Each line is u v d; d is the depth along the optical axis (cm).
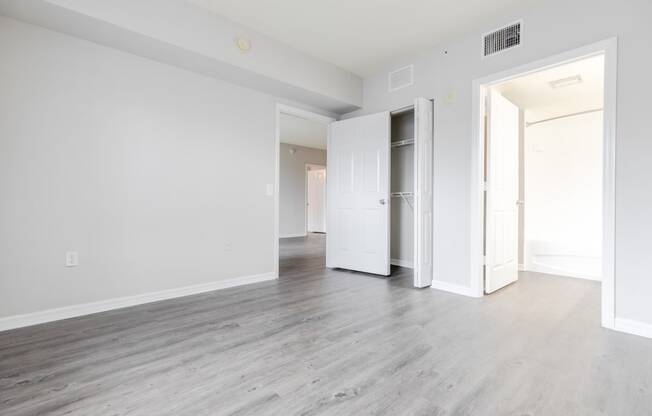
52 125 238
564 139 462
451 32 307
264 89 358
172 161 299
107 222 263
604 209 223
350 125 416
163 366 172
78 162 249
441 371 167
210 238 325
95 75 256
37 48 231
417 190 330
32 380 157
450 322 238
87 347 194
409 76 363
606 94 224
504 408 136
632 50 214
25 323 228
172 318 245
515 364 174
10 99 222
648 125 208
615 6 222
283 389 151
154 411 134
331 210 440
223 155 335
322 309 268
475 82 301
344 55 358
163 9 252
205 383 156
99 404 138
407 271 420
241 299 296
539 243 434
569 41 243
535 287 341
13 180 223
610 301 223
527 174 475
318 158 933
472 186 302
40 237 234
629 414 132
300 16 285
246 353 188
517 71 272
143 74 281
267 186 373
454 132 317
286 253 584
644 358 180
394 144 416
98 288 259
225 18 288
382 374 164
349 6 269
